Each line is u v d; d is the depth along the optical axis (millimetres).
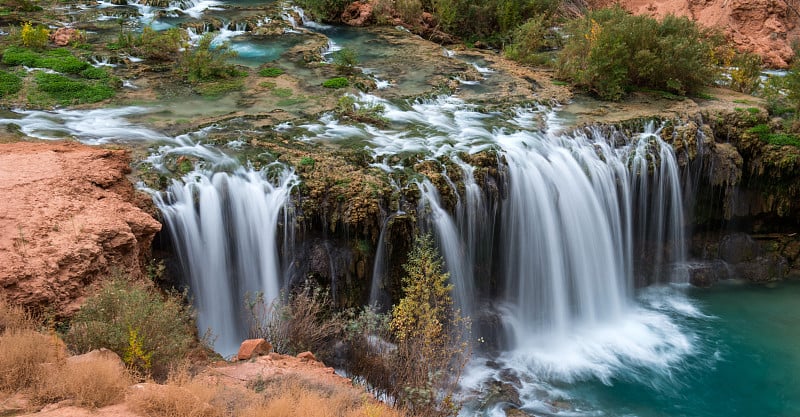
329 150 14375
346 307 12664
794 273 17062
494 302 14469
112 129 14883
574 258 15023
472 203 13750
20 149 12352
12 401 6320
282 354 10000
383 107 16906
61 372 6672
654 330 14758
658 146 16172
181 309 10164
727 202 17078
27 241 8867
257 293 11188
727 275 16984
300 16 25297
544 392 12422
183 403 6539
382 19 25391
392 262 12758
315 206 12562
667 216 16609
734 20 27391
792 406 12398
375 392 9836
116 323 7793
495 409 11594
